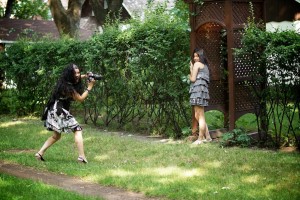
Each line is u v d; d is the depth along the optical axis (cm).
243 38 921
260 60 892
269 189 619
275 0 2000
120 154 880
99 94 1244
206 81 967
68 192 626
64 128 810
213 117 1288
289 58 851
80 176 728
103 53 1204
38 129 1198
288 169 715
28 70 1470
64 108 816
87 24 3244
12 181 687
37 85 1470
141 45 1102
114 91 1195
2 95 1578
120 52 1153
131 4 2806
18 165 822
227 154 834
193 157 823
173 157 831
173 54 1080
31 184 665
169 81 1080
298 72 859
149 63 1103
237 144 937
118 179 688
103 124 1276
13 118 1458
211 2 988
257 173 700
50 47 1384
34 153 913
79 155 819
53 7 1931
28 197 605
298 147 883
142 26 1115
